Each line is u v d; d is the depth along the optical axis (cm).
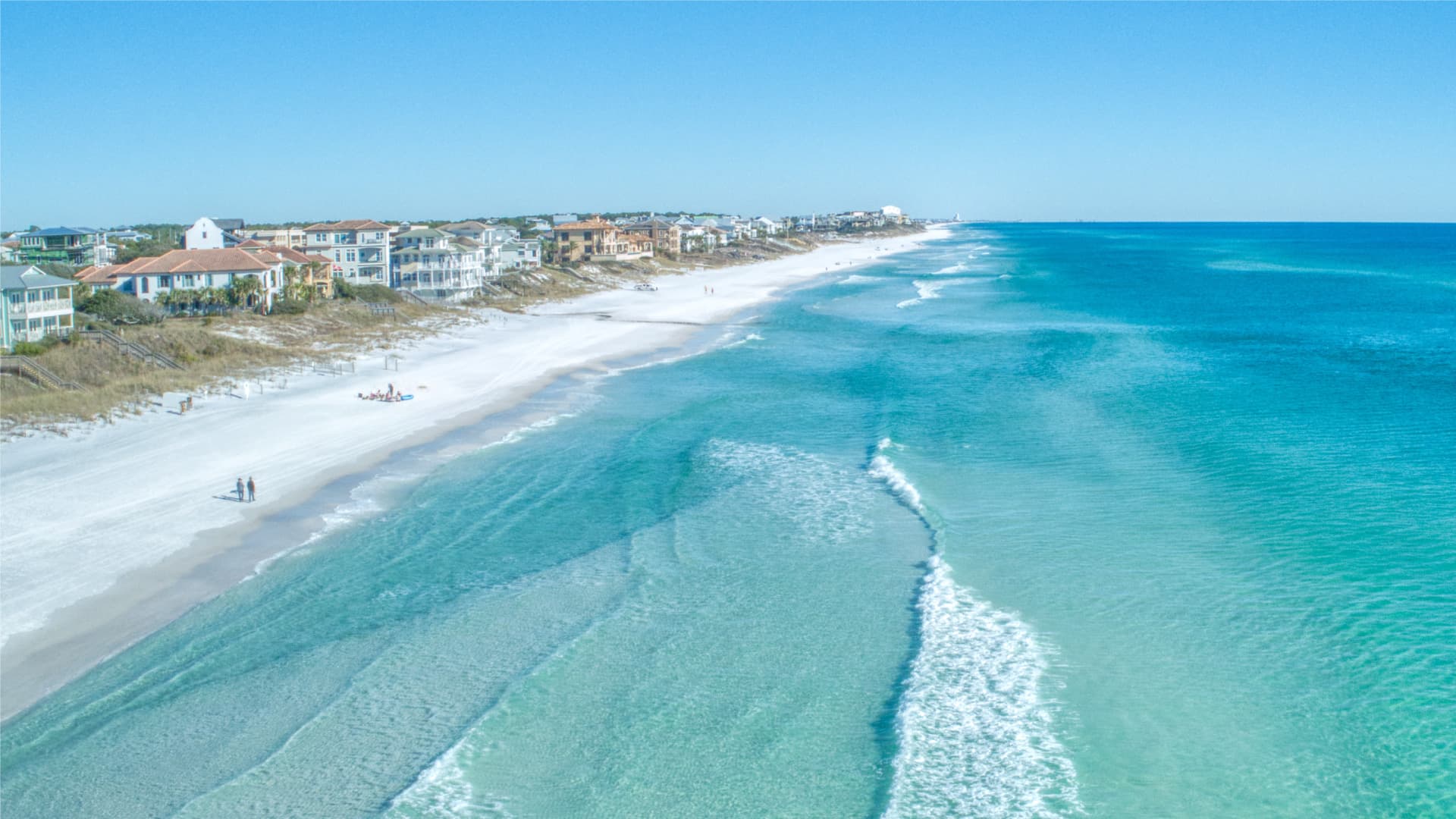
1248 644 2691
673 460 4669
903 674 2569
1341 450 4562
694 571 3253
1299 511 3703
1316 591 3005
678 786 2128
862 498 3991
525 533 3653
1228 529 3544
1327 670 2552
